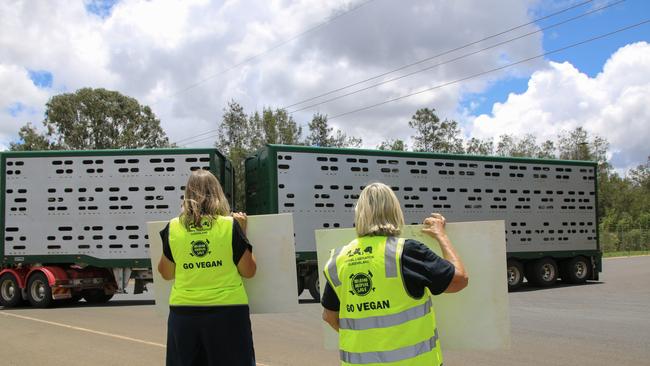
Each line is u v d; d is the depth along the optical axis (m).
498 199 16.91
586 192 18.41
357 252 2.85
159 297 3.91
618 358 7.36
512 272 17.03
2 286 14.19
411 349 2.69
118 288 14.23
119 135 47.72
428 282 2.74
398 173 15.57
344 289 2.84
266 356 7.55
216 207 3.64
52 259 14.18
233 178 17.25
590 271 18.48
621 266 29.00
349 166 15.02
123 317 11.62
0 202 14.38
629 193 69.06
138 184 14.25
